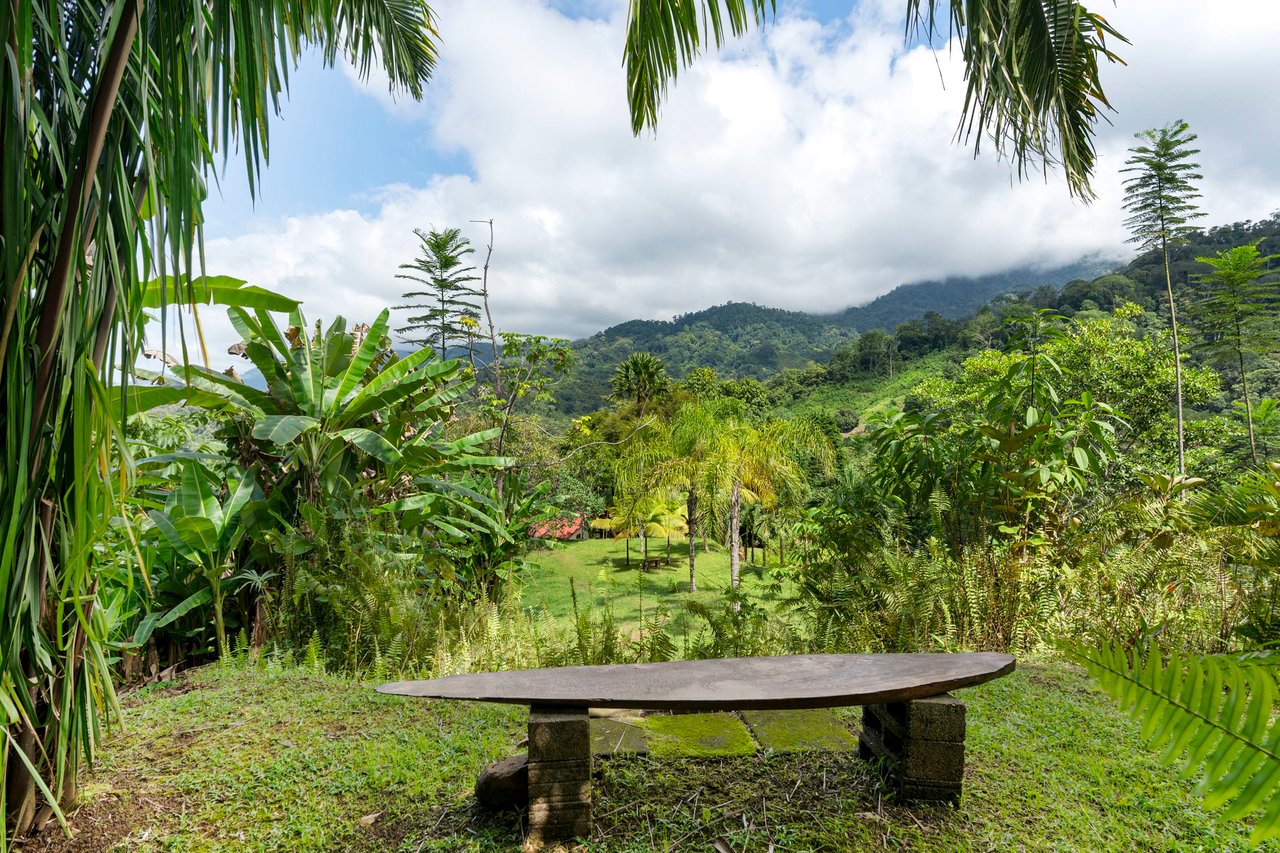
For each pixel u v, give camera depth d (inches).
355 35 142.1
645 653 168.7
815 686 85.4
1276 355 862.5
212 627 190.1
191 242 63.5
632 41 122.5
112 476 82.6
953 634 178.7
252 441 220.2
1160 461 804.6
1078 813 89.5
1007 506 211.0
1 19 54.7
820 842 82.4
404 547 227.3
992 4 86.4
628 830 86.0
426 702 135.6
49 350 69.3
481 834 84.5
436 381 250.1
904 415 238.8
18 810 82.7
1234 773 52.5
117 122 67.4
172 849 82.3
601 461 768.3
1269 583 173.3
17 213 59.4
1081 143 91.6
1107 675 61.6
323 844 83.7
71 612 83.6
